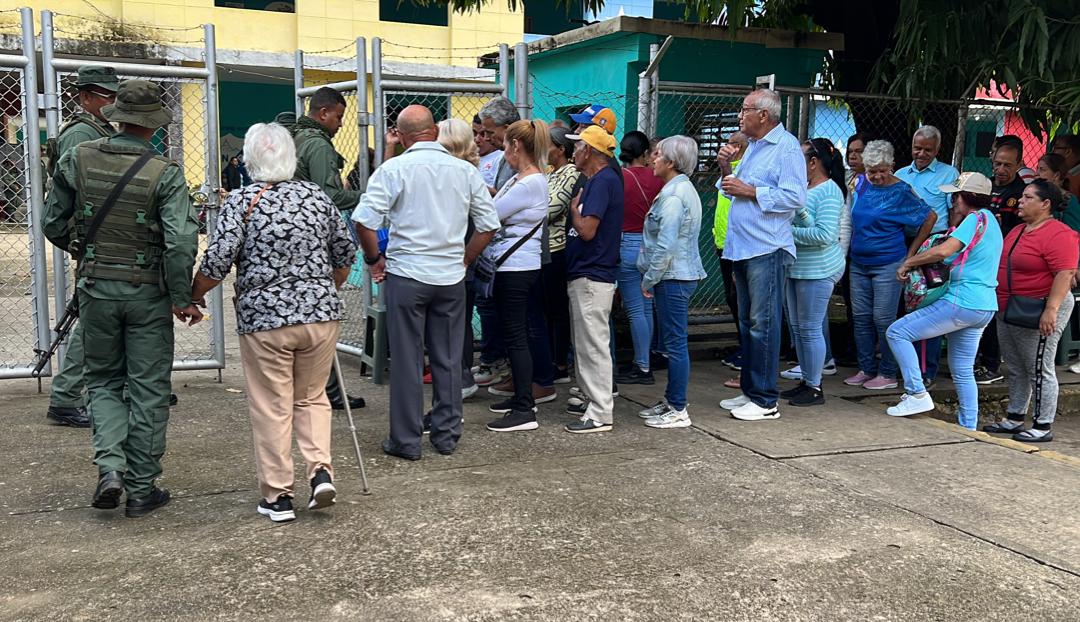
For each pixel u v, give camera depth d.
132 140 3.72
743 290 5.46
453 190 4.50
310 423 3.86
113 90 4.67
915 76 7.18
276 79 19.41
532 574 3.28
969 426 5.80
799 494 4.16
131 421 3.78
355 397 5.72
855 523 3.81
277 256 3.66
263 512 3.81
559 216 5.62
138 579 3.21
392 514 3.85
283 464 3.74
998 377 7.19
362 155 6.39
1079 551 3.57
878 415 5.70
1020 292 5.76
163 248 3.73
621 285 6.34
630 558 3.43
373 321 6.41
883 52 8.19
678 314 5.19
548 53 9.66
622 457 4.70
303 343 3.69
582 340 5.10
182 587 3.15
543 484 4.25
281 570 3.29
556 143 5.81
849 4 8.34
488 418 5.45
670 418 5.25
